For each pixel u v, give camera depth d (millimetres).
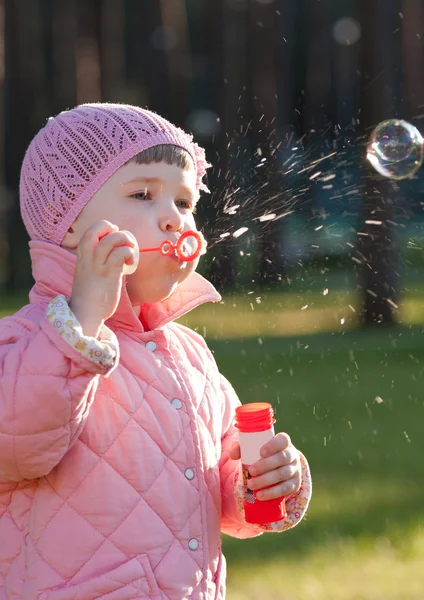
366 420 11625
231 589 6438
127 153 3721
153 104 40656
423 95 34625
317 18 46281
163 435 3598
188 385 3828
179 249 3654
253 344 17938
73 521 3420
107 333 3428
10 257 30812
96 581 3367
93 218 3740
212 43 36719
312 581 6543
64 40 35719
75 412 3301
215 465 3830
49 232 3838
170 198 3764
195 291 4004
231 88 36156
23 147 31906
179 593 3477
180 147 3816
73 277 3660
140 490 3488
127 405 3576
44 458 3301
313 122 42688
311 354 16719
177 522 3539
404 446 10281
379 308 19734
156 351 3830
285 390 13648
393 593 6285
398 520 7797
